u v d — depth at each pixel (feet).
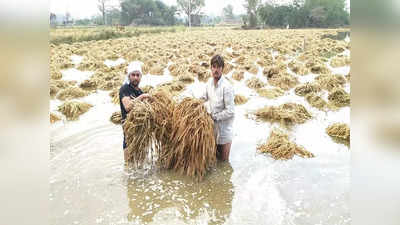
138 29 174.70
